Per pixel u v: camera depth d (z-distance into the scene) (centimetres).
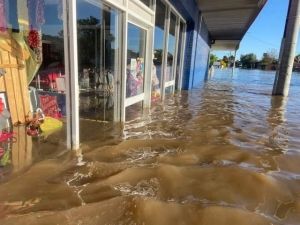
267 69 5694
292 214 269
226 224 246
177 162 381
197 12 1350
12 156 368
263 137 531
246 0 1207
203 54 1959
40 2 461
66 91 392
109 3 484
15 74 480
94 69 542
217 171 353
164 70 948
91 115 554
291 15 1197
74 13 370
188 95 1148
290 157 426
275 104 984
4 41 456
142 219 248
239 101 1034
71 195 281
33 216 243
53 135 447
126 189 299
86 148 414
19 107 485
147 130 539
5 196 274
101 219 245
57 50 466
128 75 635
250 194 301
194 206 270
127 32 573
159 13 830
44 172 328
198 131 553
